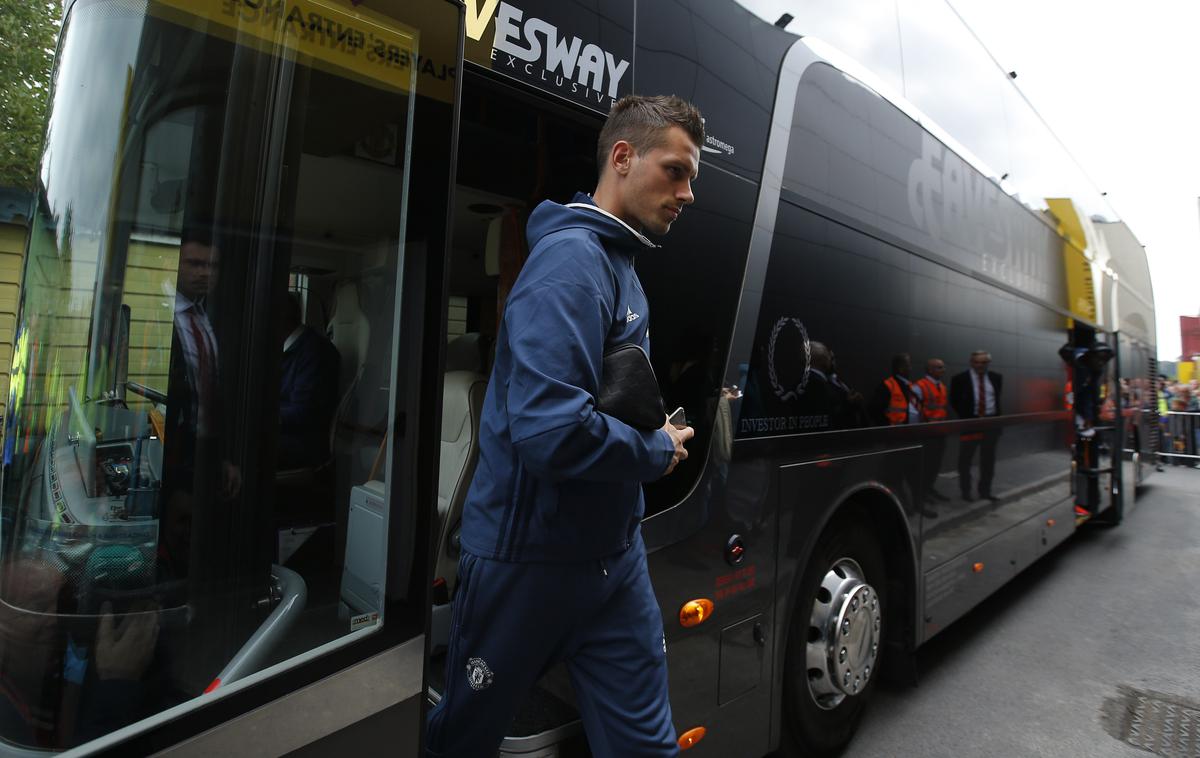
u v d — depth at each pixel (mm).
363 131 1261
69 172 1059
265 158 1166
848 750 3262
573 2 1813
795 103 2684
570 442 1218
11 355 1066
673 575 2125
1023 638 4746
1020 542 5047
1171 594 5758
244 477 1155
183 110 1104
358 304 1263
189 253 1112
